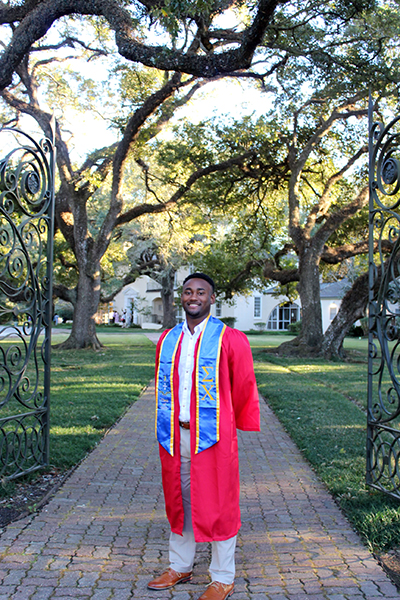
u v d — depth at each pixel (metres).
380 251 4.52
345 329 17.44
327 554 3.51
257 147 18.66
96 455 5.85
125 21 7.57
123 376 12.20
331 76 13.48
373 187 4.69
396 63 13.16
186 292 3.08
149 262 33.50
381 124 4.53
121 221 20.05
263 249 23.34
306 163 20.19
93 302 20.09
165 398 3.06
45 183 5.05
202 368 2.95
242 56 6.52
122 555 3.47
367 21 13.36
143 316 46.34
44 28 8.67
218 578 2.95
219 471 2.88
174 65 6.93
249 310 42.22
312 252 18.16
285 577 3.21
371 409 4.68
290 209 18.20
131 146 16.67
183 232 24.36
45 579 3.14
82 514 4.15
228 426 2.93
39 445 5.17
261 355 18.28
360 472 5.09
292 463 5.67
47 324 5.17
